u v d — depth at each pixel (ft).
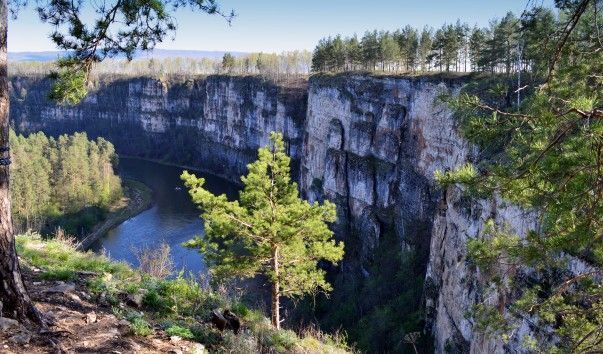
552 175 22.93
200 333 32.40
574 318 34.50
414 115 211.61
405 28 281.95
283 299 172.14
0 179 24.08
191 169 541.75
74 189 299.58
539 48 26.96
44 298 30.40
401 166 221.46
